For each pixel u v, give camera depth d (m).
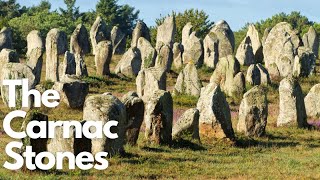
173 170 22.19
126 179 20.42
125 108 24.95
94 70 57.19
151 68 43.31
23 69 39.66
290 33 61.00
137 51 56.00
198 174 21.84
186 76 46.53
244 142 29.30
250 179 21.05
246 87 49.47
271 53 60.09
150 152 25.25
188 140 27.97
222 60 48.41
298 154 26.97
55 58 51.44
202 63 60.44
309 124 36.31
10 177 19.97
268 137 31.92
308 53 56.47
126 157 23.86
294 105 35.38
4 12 118.56
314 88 40.00
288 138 31.95
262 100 32.22
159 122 27.06
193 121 28.38
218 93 29.20
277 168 23.25
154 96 27.28
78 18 117.19
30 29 94.75
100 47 53.31
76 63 51.47
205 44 60.97
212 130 28.88
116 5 120.94
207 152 26.67
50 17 105.81
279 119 35.81
